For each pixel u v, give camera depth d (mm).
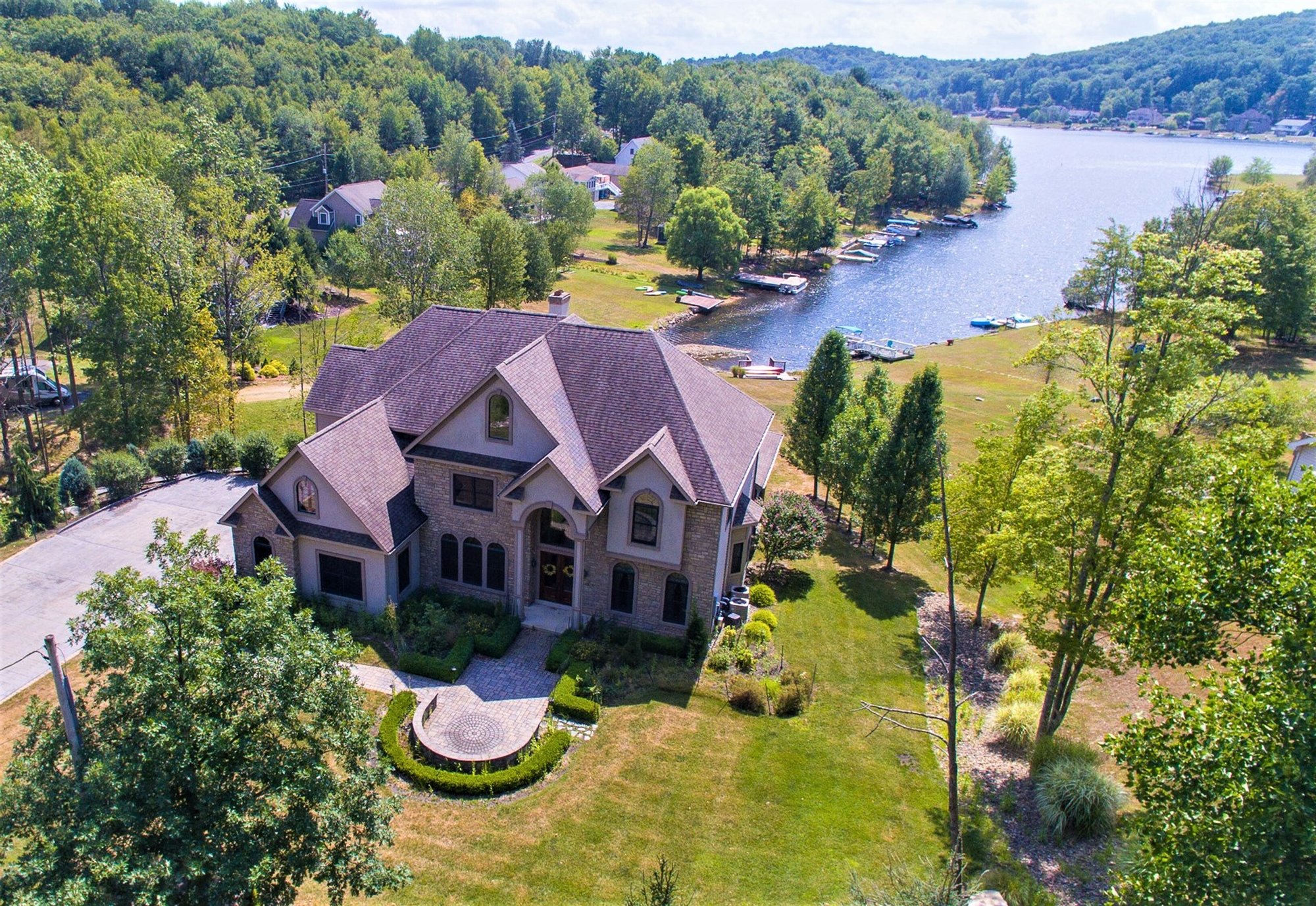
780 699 30844
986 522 35719
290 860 17344
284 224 96562
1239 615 17734
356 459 35188
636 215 141000
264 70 184750
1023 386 78062
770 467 42031
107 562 38625
